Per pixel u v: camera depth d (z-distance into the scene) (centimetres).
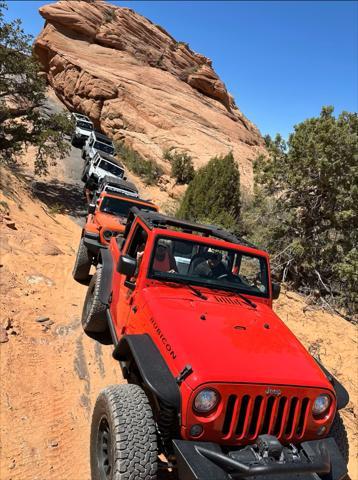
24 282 765
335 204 1106
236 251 481
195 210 1681
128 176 2997
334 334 845
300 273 1161
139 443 311
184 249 456
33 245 984
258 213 1270
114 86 3834
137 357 333
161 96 4134
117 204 1105
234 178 1722
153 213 539
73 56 4125
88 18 4431
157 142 3622
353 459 515
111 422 324
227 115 4838
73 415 461
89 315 599
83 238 855
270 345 371
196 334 354
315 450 324
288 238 1184
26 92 1847
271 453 298
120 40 4519
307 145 1088
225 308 423
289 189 1199
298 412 321
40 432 420
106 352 597
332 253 1103
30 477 366
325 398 334
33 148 2648
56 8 4288
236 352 341
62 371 531
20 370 504
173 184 3048
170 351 332
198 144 3703
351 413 603
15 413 433
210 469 283
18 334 577
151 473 306
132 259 426
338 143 1059
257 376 315
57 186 2148
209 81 4881
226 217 1512
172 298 414
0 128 1800
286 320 858
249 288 474
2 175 1473
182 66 5044
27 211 1334
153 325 373
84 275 864
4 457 376
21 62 1777
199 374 301
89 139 2877
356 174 1041
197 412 298
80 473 384
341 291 1086
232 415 304
